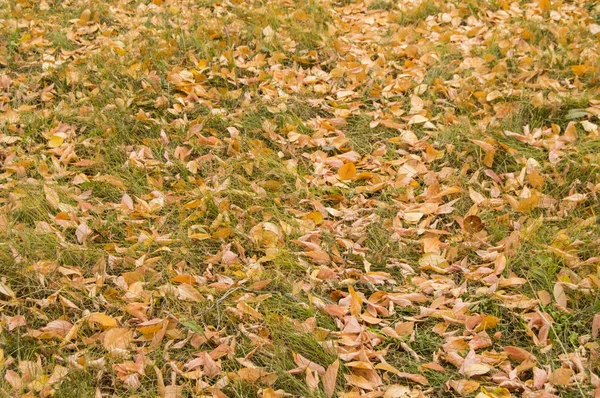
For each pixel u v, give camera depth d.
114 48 4.68
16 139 3.82
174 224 3.29
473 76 4.34
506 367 2.51
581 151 3.58
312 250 3.07
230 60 4.59
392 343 2.66
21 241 3.08
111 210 3.35
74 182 3.51
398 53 4.80
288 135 3.89
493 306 2.78
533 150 3.70
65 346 2.60
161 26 5.10
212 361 2.50
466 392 2.43
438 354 2.58
